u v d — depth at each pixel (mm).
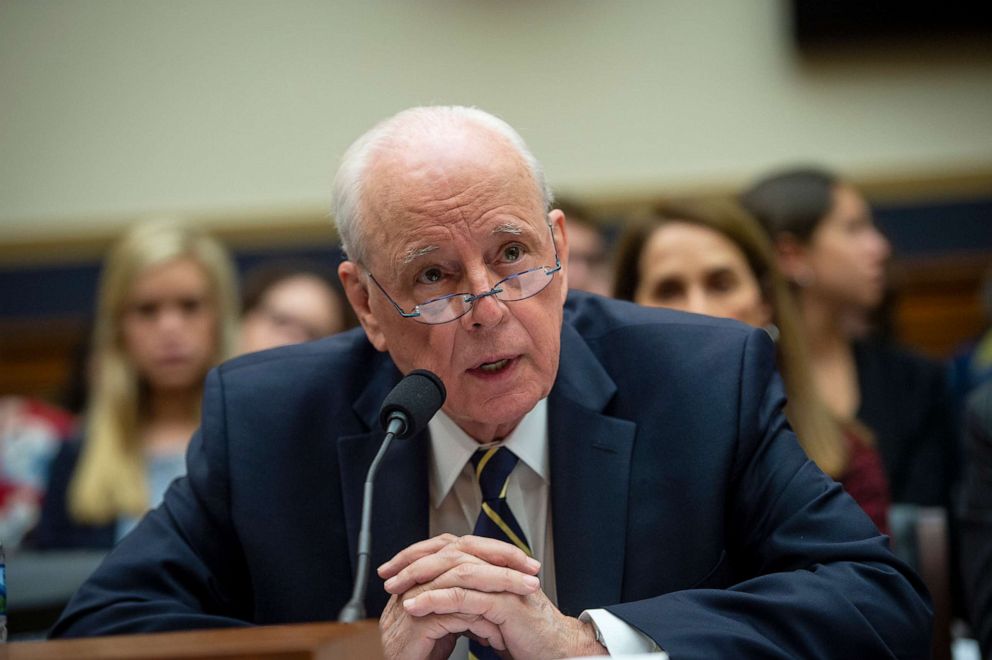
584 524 2498
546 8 7688
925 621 2297
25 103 7969
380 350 2537
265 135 7859
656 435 2566
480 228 2316
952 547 3924
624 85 7641
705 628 2129
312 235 7852
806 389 3729
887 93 7504
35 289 7969
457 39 7730
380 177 2385
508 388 2367
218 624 2383
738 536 2543
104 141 7945
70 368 5879
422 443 2605
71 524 4797
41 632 3084
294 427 2693
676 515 2490
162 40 7938
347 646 1684
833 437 3688
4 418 5816
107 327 4988
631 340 2721
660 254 3797
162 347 4930
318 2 7836
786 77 7551
